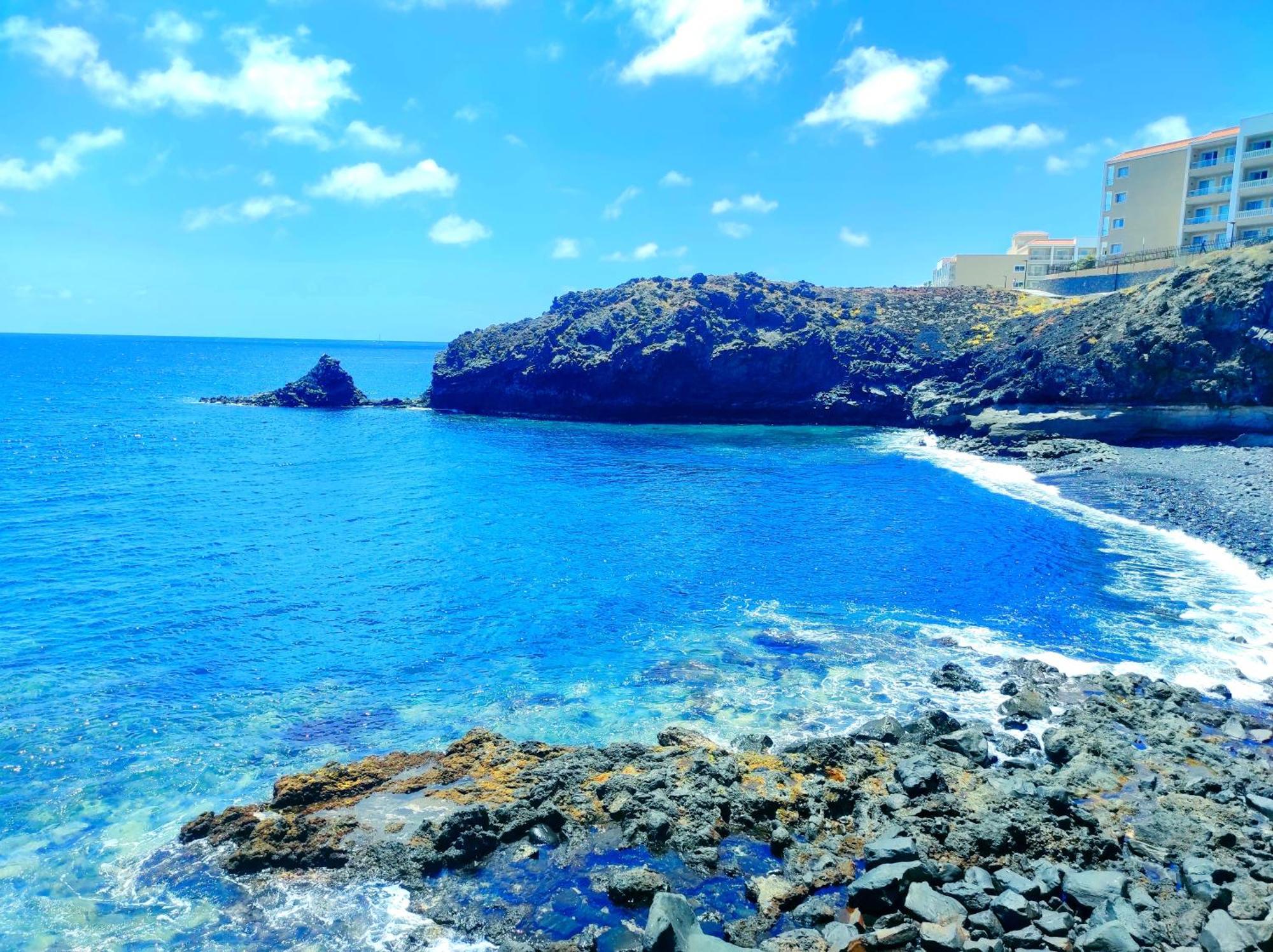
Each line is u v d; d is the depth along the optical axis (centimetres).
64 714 2238
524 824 1675
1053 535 3975
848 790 1781
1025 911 1366
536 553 3816
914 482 5519
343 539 4084
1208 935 1280
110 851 1652
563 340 10150
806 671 2503
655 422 9481
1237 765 1877
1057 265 11075
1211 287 6125
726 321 9656
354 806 1761
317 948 1388
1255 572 3328
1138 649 2619
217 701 2341
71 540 3988
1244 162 8144
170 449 7188
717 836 1645
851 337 9400
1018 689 2316
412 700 2358
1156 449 5947
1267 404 5819
